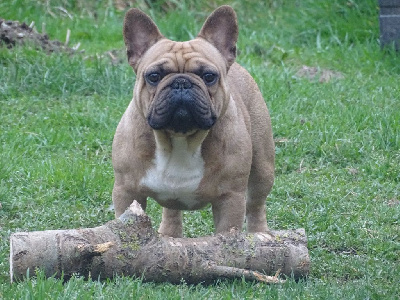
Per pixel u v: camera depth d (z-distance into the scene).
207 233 10.07
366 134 13.79
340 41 19.77
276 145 13.45
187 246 7.77
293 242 8.02
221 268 7.72
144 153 8.11
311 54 18.83
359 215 10.56
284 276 7.96
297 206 11.08
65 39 19.48
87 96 15.66
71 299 6.99
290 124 14.15
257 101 9.23
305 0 21.38
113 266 7.59
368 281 8.20
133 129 8.17
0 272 8.12
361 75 17.38
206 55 8.30
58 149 13.09
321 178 12.17
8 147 12.73
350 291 7.73
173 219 9.72
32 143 13.13
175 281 7.75
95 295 7.20
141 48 8.72
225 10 8.70
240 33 20.27
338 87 16.31
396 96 15.72
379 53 18.50
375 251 9.37
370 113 14.41
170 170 8.11
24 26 18.08
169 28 20.16
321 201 11.13
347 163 12.89
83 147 13.20
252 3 22.19
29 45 17.36
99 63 16.55
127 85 15.93
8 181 11.49
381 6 18.64
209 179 8.16
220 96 8.16
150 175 8.17
